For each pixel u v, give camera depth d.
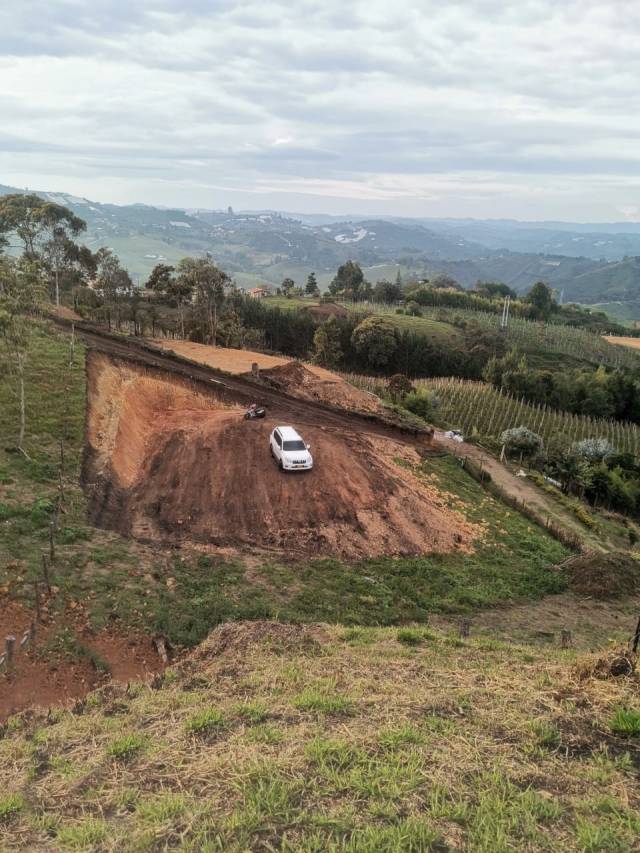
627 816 5.83
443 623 18.80
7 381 27.95
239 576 18.72
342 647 13.13
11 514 18.27
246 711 8.59
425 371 91.44
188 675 11.59
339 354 81.94
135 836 5.73
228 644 13.19
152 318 64.88
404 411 47.16
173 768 7.13
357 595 19.25
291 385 42.94
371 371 90.62
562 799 6.13
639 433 72.12
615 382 79.94
